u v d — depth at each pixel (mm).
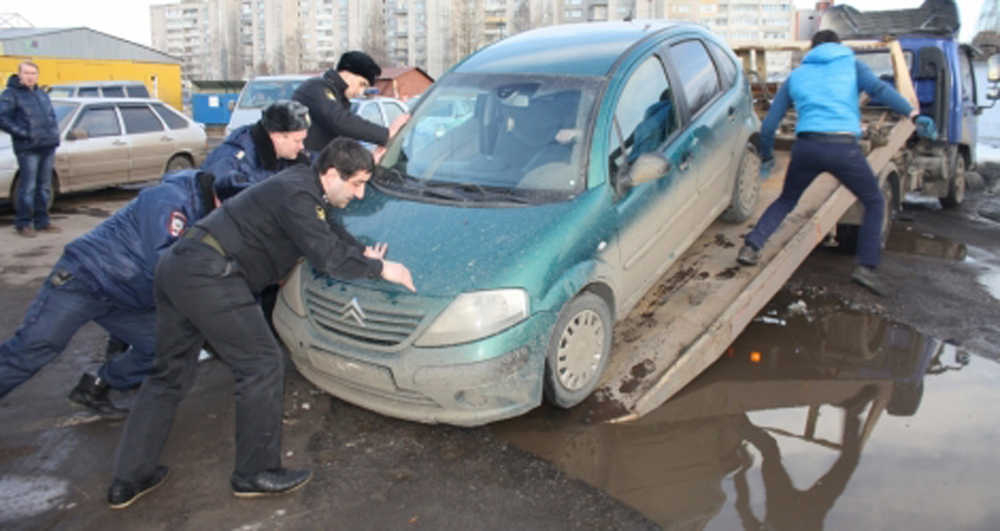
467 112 4547
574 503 3152
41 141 7992
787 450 3648
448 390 3385
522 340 3428
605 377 4117
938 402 4191
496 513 3078
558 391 3695
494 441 3662
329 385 3783
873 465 3504
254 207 3041
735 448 3658
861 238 5406
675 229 4699
